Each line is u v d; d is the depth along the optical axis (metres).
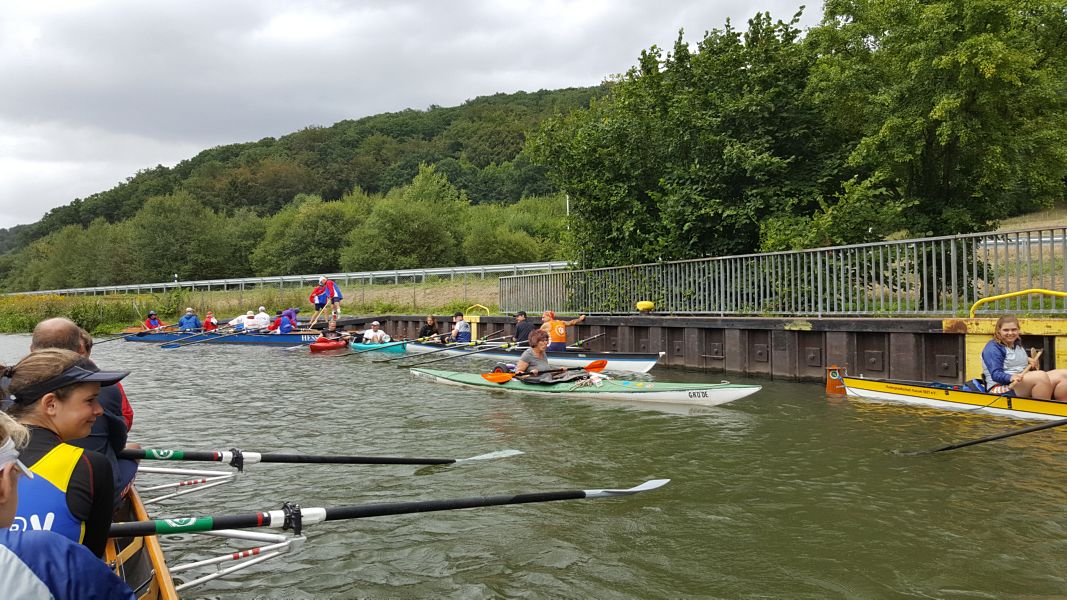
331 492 7.42
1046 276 16.31
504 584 5.16
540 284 23.48
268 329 30.41
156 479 8.20
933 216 15.77
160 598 3.80
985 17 13.45
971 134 13.93
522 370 13.88
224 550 5.93
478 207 79.75
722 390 11.38
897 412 10.38
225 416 11.95
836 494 6.90
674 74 19.33
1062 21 14.52
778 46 17.78
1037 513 6.18
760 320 14.51
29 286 83.69
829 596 4.84
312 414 12.00
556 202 76.31
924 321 11.62
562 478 7.72
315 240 66.69
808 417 10.35
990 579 4.99
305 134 160.25
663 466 8.10
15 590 1.69
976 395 9.73
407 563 5.56
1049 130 14.60
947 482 7.12
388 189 126.44
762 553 5.58
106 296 50.97
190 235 67.12
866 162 16.06
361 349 23.98
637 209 19.42
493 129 134.25
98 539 3.06
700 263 17.08
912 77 14.40
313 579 5.29
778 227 15.67
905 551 5.52
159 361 22.77
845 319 12.91
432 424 10.87
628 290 19.47
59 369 3.16
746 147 16.81
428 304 35.03
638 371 15.07
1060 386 9.01
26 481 2.86
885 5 14.70
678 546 5.77
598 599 4.88
